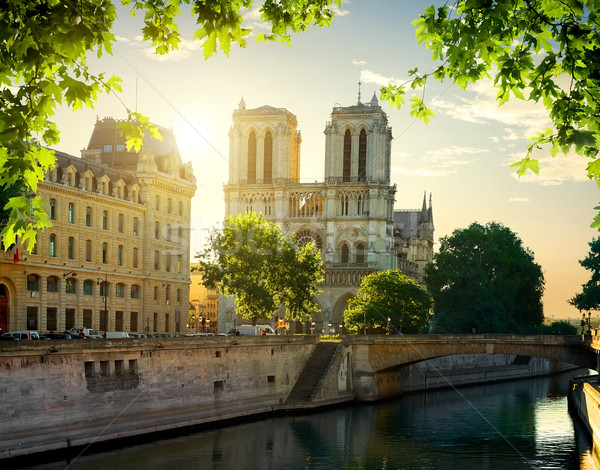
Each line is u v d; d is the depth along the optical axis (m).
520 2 14.68
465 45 14.64
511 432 91.94
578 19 14.57
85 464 64.44
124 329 123.44
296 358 115.44
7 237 14.29
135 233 127.81
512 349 123.50
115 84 13.29
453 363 166.88
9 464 62.47
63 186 109.31
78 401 71.62
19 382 65.19
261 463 70.25
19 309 101.94
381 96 19.05
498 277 177.62
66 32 12.20
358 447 80.12
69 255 111.75
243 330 130.25
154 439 79.50
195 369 90.31
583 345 118.00
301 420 99.44
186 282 141.25
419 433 90.25
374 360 126.88
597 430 73.81
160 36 14.34
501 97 15.61
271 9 17.44
